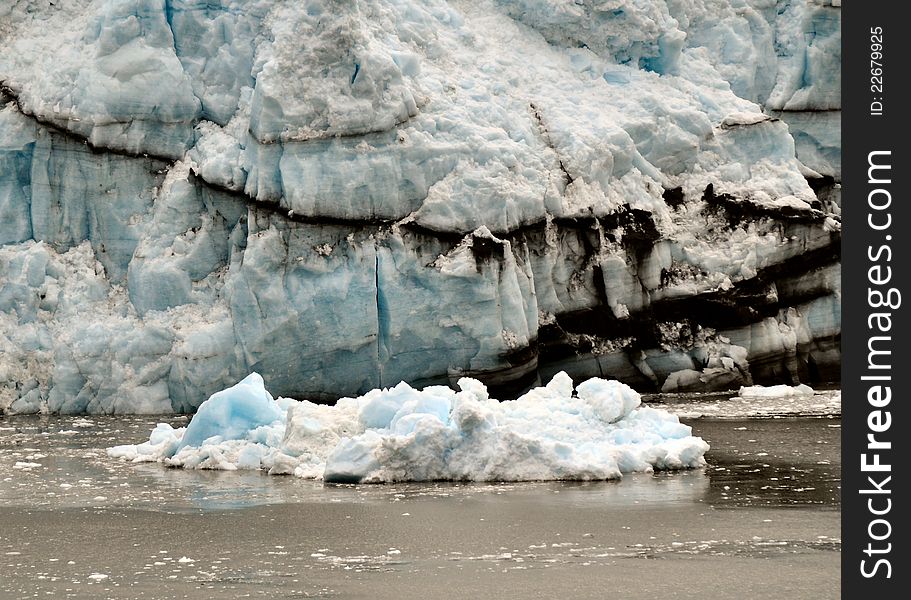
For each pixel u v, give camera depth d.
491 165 54.56
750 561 22.95
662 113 60.47
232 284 52.25
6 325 53.66
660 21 62.47
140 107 55.06
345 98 52.81
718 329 57.28
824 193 65.62
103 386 52.75
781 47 67.00
